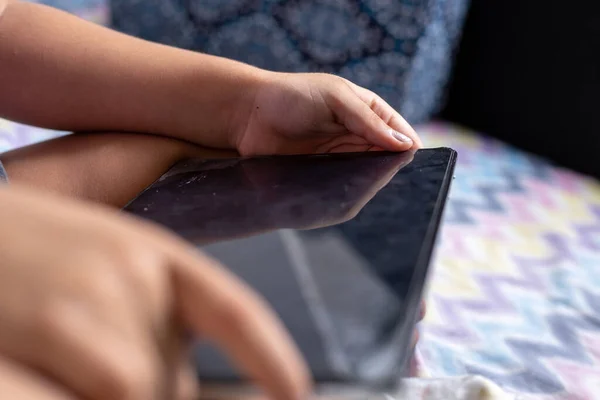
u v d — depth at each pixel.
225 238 0.34
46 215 0.21
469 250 0.90
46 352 0.18
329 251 0.32
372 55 1.23
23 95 0.60
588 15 1.14
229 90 0.59
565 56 1.19
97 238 0.20
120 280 0.19
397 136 0.54
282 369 0.20
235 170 0.50
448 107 1.40
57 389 0.18
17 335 0.18
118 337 0.19
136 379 0.18
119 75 0.59
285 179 0.45
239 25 1.28
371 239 0.34
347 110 0.56
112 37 0.62
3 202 0.21
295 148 0.60
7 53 0.59
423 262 0.31
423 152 0.52
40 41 0.59
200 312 0.20
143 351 0.19
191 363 0.22
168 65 0.60
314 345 0.24
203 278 0.21
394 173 0.46
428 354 0.69
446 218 0.97
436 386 0.48
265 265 0.30
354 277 0.29
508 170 1.16
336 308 0.27
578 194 1.09
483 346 0.72
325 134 0.59
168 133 0.61
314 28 1.24
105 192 0.58
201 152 0.62
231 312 0.20
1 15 0.60
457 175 1.11
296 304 0.27
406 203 0.39
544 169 1.19
